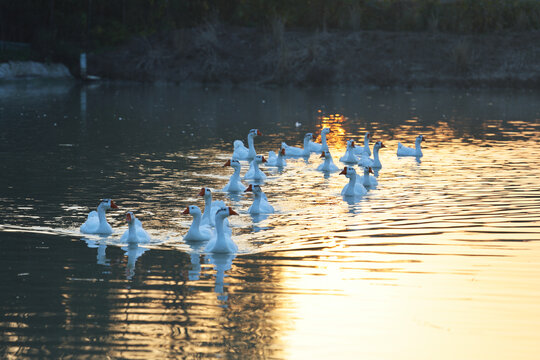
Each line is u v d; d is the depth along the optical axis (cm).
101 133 3525
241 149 2947
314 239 1636
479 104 5222
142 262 1452
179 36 6988
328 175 2548
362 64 6681
